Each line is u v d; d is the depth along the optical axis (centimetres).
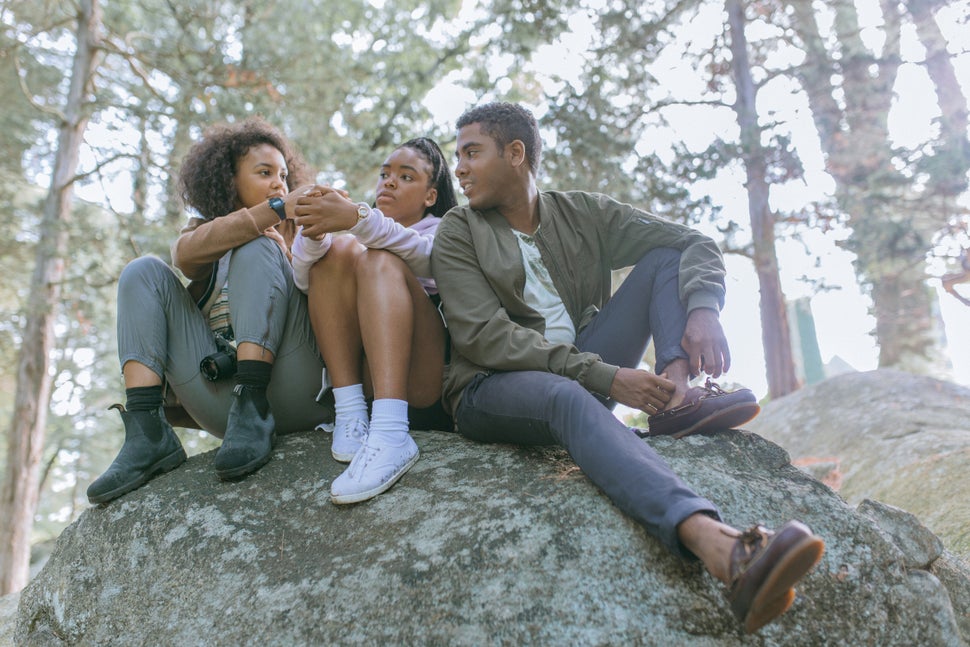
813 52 1182
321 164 1080
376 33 1252
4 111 1155
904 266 1043
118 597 227
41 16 1183
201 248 253
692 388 234
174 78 1082
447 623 193
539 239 264
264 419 250
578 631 189
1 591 984
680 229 263
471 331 241
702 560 182
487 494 222
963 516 455
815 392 766
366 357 254
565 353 232
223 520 231
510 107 269
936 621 205
